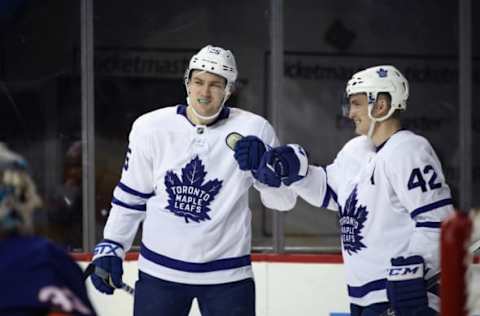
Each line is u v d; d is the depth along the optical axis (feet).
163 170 33.47
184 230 33.24
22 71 49.24
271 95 49.24
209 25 49.26
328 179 33.91
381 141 32.40
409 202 31.17
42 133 49.32
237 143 32.63
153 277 33.63
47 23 49.06
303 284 47.44
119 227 34.63
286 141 49.57
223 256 33.37
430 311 30.96
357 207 31.99
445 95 49.47
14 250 19.92
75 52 49.06
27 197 20.44
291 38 49.24
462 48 49.03
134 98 49.42
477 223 31.94
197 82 33.04
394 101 32.07
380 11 49.32
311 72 49.42
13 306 19.15
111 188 49.34
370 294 31.83
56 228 49.14
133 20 49.19
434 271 30.91
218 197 33.27
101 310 47.44
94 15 49.06
